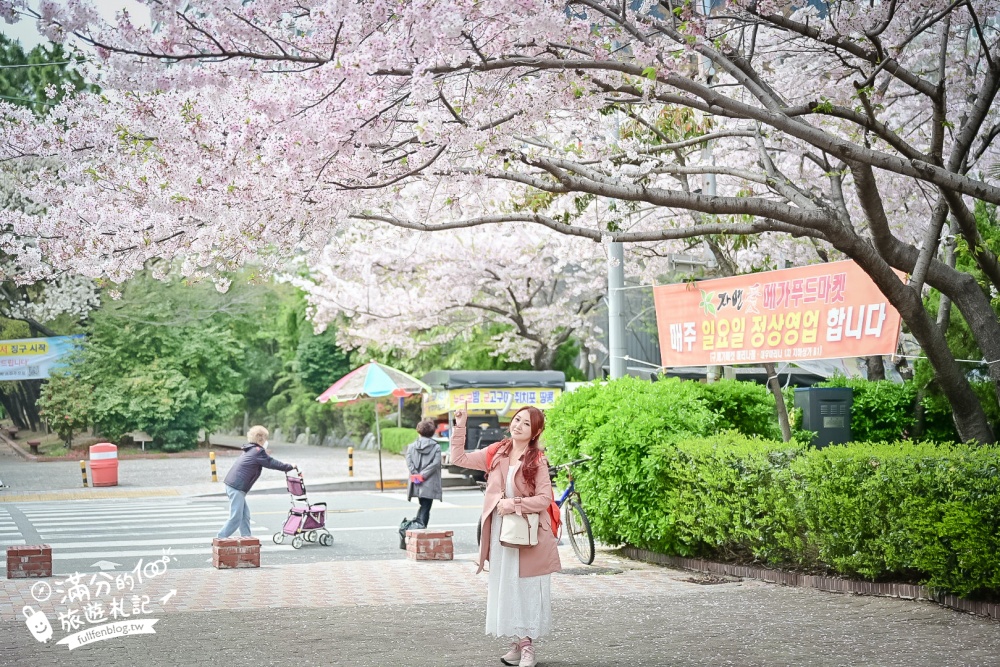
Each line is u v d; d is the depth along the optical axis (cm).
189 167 871
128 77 761
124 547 1476
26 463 3788
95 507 2166
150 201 938
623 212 1473
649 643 747
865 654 692
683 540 1180
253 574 1177
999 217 1450
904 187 1577
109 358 4297
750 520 1061
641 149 1295
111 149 920
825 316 1170
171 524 1797
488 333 3447
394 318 3006
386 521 1812
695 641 750
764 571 1067
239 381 4772
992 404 1338
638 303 3372
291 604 952
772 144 1525
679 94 917
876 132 919
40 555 1170
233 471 1347
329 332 5091
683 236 1043
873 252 972
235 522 1331
